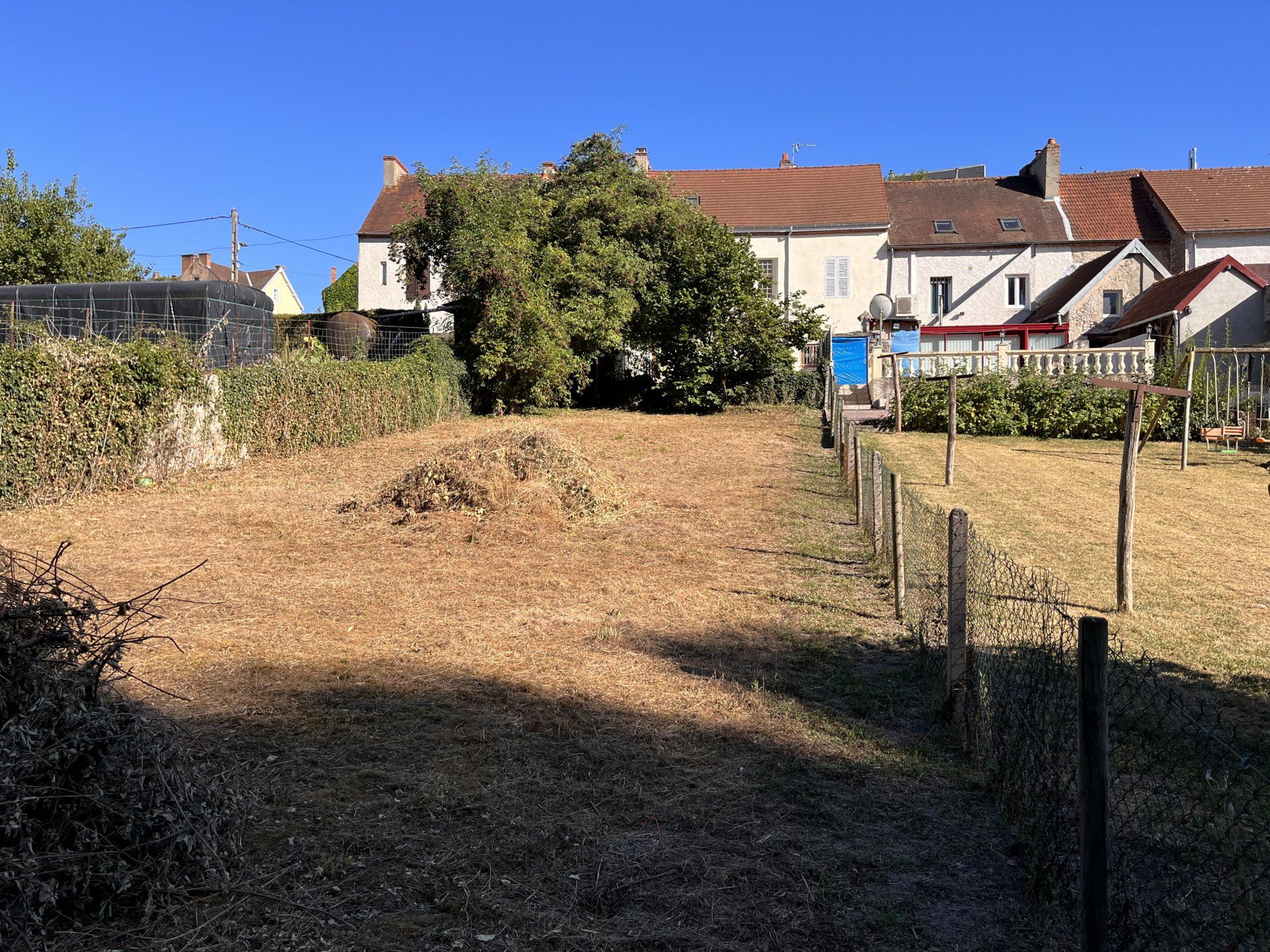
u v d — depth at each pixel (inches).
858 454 455.8
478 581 341.1
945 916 139.6
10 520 442.6
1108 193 1536.7
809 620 297.3
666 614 302.5
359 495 511.2
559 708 219.0
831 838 162.1
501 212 1020.5
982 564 208.1
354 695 225.0
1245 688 234.5
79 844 130.3
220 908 136.3
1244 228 1389.0
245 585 330.3
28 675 139.6
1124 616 299.7
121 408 534.0
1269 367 986.1
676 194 1561.3
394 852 153.4
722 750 197.9
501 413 1014.4
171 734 157.2
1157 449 800.3
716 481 597.0
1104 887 110.3
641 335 1104.2
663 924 135.9
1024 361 953.5
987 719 189.2
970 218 1509.6
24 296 783.7
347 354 1037.8
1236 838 118.5
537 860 152.5
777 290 1505.9
